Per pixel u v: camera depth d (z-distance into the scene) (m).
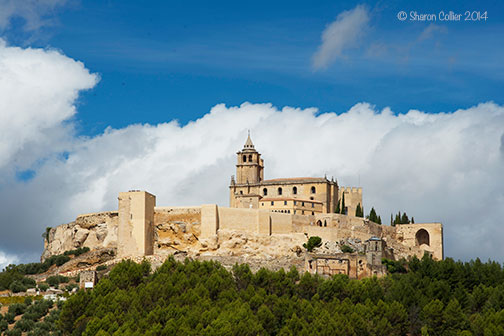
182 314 163.00
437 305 173.62
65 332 170.12
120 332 154.12
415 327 172.75
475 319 170.12
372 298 182.38
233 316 161.75
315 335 159.62
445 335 168.75
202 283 182.38
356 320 166.62
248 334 157.75
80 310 173.00
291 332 161.25
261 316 166.12
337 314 168.00
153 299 173.88
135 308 167.38
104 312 167.38
